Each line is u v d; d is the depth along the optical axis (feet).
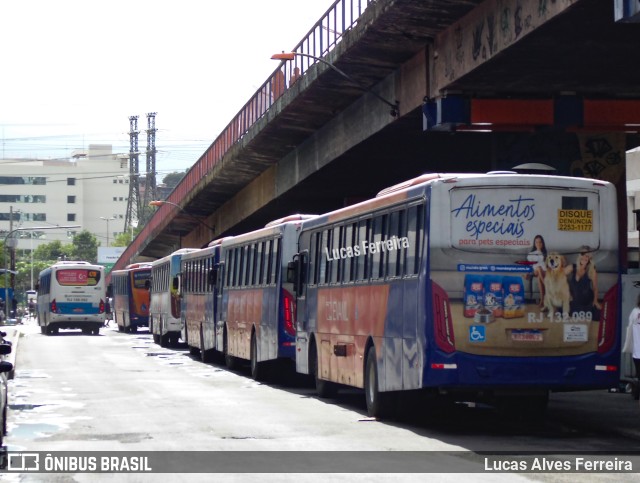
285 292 80.38
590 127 82.02
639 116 81.97
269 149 132.67
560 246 48.83
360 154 108.17
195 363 114.42
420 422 56.13
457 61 75.41
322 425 54.29
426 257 48.39
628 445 45.75
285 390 78.54
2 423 42.37
